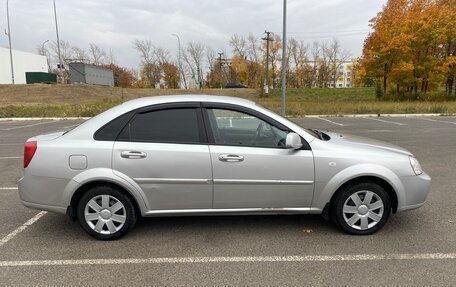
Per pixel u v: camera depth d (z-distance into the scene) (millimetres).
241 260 3082
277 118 3535
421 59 26844
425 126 13258
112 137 3393
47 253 3238
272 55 56750
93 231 3469
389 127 13102
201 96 3621
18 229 3801
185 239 3525
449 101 25641
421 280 2725
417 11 25719
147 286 2680
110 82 50125
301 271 2885
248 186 3428
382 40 26250
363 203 3539
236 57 64250
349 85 84562
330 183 3447
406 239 3465
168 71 64938
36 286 2688
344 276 2799
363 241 3438
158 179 3369
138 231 3721
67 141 3387
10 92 33844
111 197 3443
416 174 3551
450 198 4680
